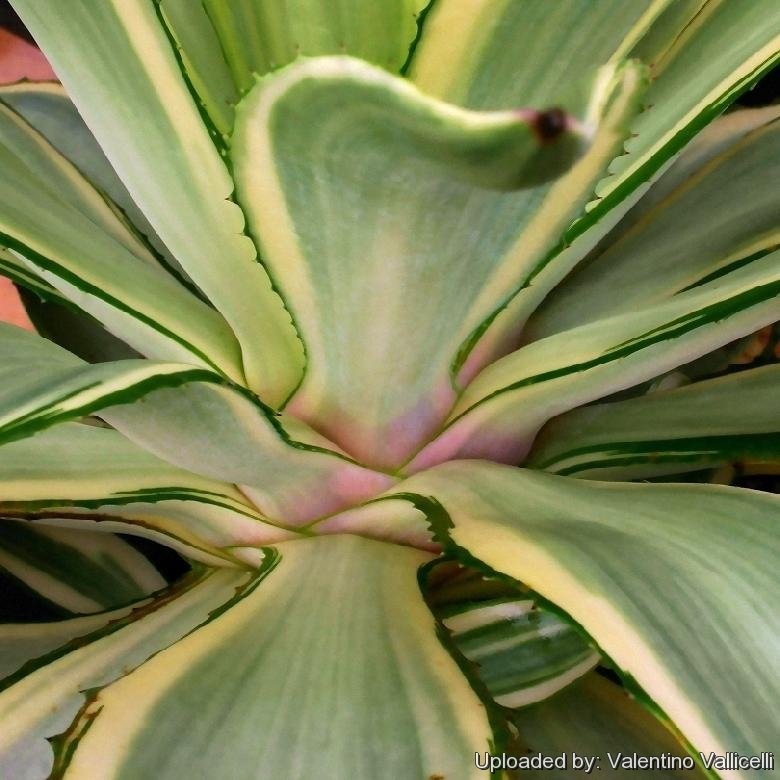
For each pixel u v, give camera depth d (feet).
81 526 2.98
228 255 2.81
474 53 2.65
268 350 2.84
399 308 2.67
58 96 3.45
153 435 2.63
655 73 2.92
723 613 2.50
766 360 3.30
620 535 2.63
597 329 2.78
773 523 2.61
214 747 2.52
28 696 2.81
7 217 2.70
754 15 2.87
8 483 2.86
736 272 2.72
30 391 2.43
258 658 2.64
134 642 2.88
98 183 3.38
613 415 2.99
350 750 2.52
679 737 2.41
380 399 2.82
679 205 3.12
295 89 2.35
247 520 2.90
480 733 2.52
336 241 2.58
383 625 2.68
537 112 2.21
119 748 2.51
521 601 2.81
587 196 2.66
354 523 2.86
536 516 2.70
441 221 2.52
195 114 2.73
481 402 2.84
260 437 2.67
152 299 2.83
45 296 2.97
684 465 2.91
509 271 2.70
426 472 2.85
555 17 2.63
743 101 3.44
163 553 3.35
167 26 2.68
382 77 2.27
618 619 2.48
